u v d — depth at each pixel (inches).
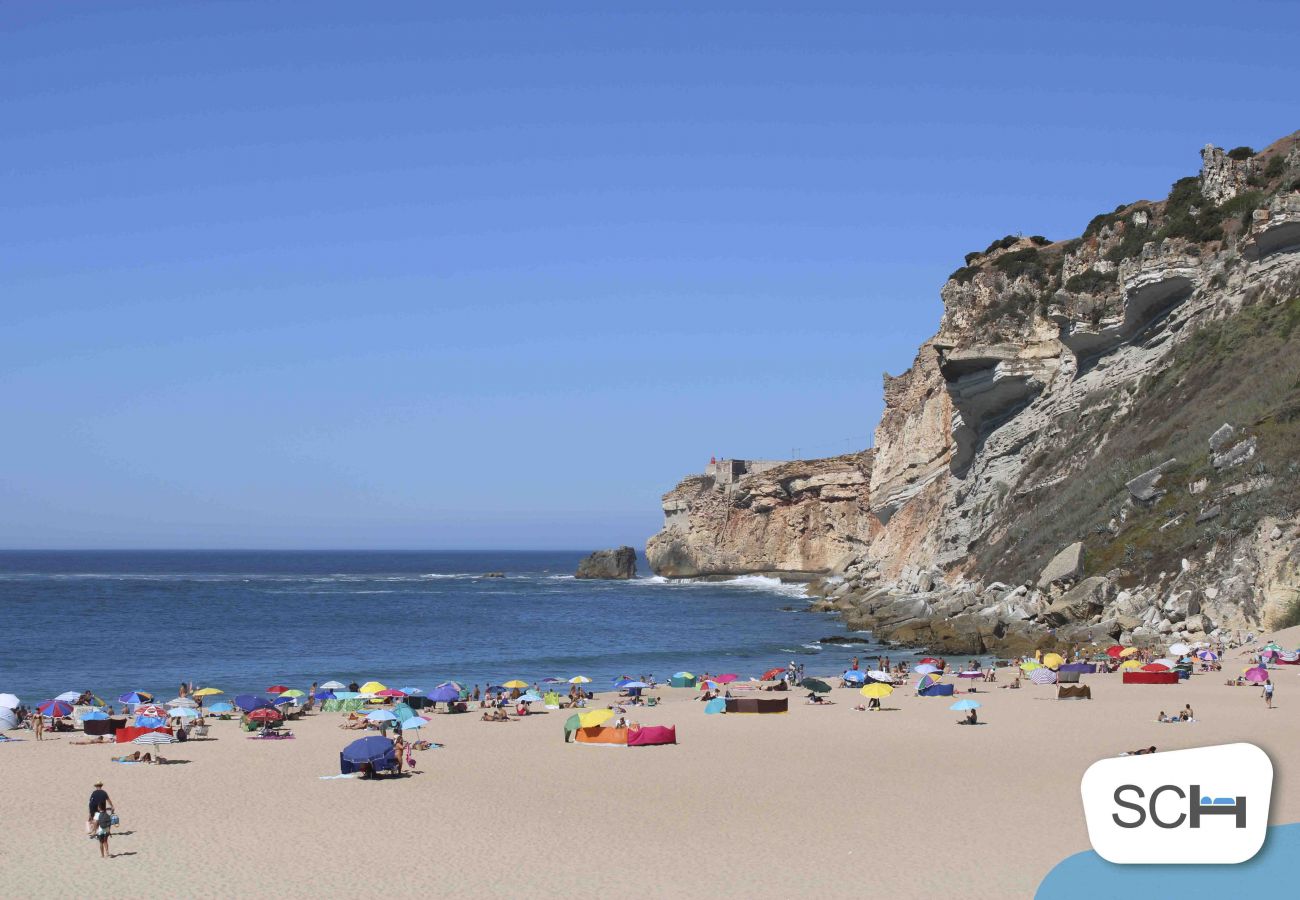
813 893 1001.5
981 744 1731.1
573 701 2320.4
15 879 1065.5
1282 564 2625.5
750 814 1296.8
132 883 1051.9
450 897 1007.0
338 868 1095.6
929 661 2694.4
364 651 3617.1
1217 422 3169.3
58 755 1711.4
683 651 3567.9
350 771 1556.3
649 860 1112.8
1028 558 3513.8
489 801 1379.2
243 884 1047.0
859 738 1811.0
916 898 982.4
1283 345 3230.8
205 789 1460.4
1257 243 3572.8
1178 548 2896.2
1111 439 3683.6
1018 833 1185.4
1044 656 2551.7
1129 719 1920.5
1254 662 2452.0
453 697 2155.5
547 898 1002.1
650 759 1654.8
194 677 2952.8
